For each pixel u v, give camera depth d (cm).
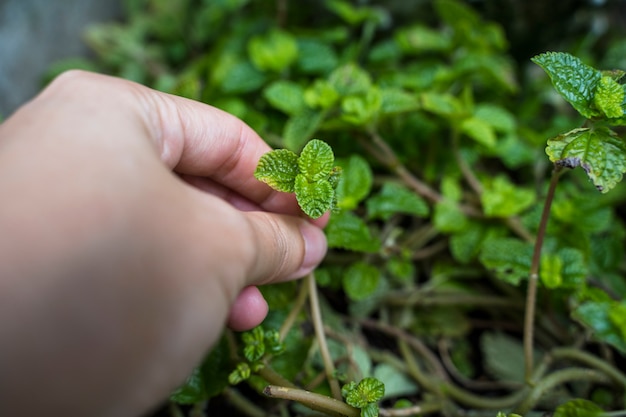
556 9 33
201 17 38
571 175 29
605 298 23
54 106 16
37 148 15
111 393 14
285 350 21
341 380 21
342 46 34
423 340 26
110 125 15
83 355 14
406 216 29
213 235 15
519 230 26
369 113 25
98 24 40
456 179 28
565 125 29
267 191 21
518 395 23
